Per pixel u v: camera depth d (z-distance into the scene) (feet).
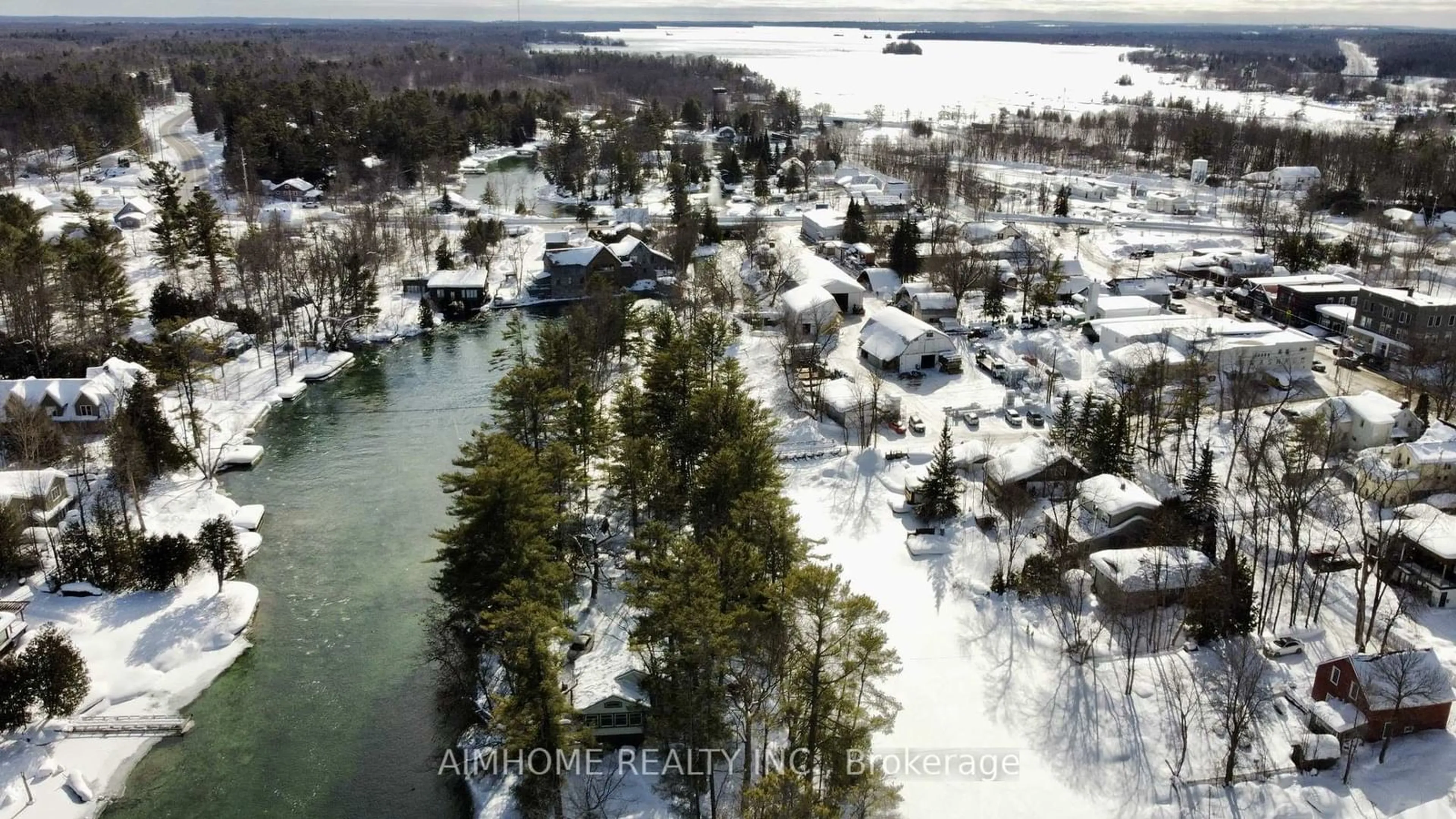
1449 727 147.23
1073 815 133.59
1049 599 184.03
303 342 339.98
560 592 160.04
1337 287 363.56
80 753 150.92
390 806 142.31
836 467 241.14
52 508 216.13
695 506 178.60
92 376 268.00
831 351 333.21
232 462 252.01
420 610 189.67
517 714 126.21
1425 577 184.65
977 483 234.99
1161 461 239.50
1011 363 315.17
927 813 133.80
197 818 140.05
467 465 179.22
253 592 192.65
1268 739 146.00
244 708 162.71
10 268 309.83
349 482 243.81
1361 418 246.47
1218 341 300.81
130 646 174.60
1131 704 154.61
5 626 169.68
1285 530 198.49
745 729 138.00
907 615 180.24
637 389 249.75
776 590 138.00
